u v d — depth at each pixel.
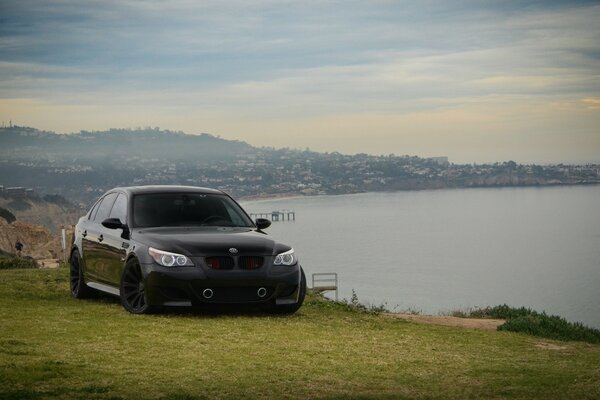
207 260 10.61
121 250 11.38
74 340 8.66
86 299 12.82
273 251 11.01
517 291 144.00
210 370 7.45
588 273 175.62
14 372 6.91
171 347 8.51
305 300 13.57
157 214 11.66
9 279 15.23
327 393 6.72
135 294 11.07
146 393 6.43
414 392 6.91
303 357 8.34
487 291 142.38
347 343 9.42
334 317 11.82
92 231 12.45
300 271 11.28
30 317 10.30
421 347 9.52
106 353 8.01
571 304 126.75
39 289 13.98
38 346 8.23
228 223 11.83
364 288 141.88
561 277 168.00
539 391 7.03
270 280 10.80
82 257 12.63
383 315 13.66
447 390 7.04
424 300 125.25
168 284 10.49
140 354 8.06
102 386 6.57
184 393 6.48
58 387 6.45
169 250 10.62
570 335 12.90
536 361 8.80
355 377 7.46
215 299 10.59
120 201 12.12
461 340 10.42
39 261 54.16
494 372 7.96
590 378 7.64
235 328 9.97
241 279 10.62
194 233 11.18
